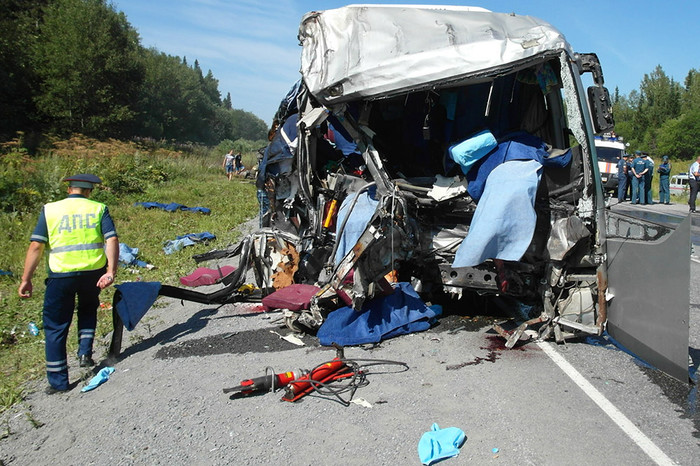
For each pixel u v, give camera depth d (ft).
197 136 258.57
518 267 16.56
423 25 17.13
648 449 10.43
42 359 16.85
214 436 11.42
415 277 18.85
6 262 27.84
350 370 14.29
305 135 18.92
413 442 10.88
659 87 248.52
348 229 16.92
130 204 49.16
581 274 15.76
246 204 56.49
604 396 12.70
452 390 13.14
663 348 13.37
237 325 18.89
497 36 16.28
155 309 21.74
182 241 33.96
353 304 15.92
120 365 15.88
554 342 16.30
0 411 13.57
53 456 11.11
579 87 15.51
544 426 11.35
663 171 67.46
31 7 113.19
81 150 64.95
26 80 101.96
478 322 18.22
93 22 109.09
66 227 15.01
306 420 11.93
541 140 17.10
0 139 80.94
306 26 18.49
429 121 18.54
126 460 10.71
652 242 13.65
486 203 15.28
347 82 17.08
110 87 109.91
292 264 20.08
